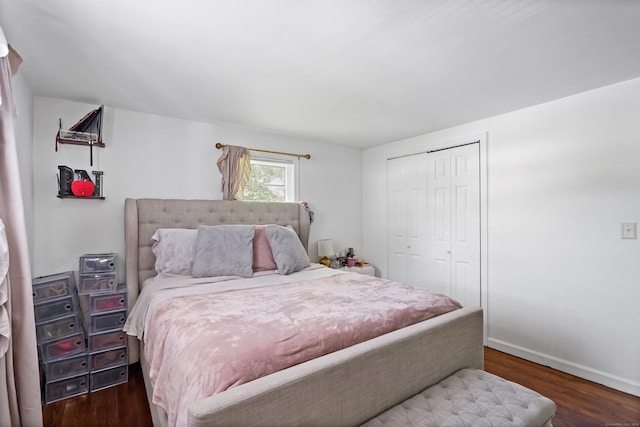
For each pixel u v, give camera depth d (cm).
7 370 126
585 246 235
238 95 241
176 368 125
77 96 241
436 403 136
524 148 270
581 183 237
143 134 281
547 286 255
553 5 136
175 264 253
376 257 419
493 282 291
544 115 257
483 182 299
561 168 247
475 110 275
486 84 221
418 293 204
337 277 258
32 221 229
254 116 293
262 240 286
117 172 269
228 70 199
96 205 259
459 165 321
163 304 184
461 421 122
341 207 417
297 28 153
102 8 136
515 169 276
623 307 218
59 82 215
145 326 193
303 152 382
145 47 171
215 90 231
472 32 157
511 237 279
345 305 174
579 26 151
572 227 242
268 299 186
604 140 226
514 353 275
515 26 152
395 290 211
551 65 193
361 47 172
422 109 273
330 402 120
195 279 240
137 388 221
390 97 246
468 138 312
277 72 202
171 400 122
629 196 215
